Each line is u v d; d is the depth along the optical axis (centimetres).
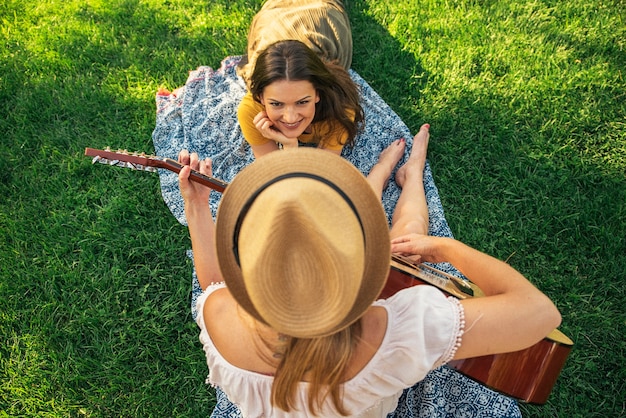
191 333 314
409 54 407
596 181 350
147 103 398
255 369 187
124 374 303
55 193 362
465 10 425
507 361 216
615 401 283
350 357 179
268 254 147
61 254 340
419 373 180
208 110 374
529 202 346
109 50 426
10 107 403
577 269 323
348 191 158
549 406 283
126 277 331
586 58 397
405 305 183
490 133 371
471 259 211
